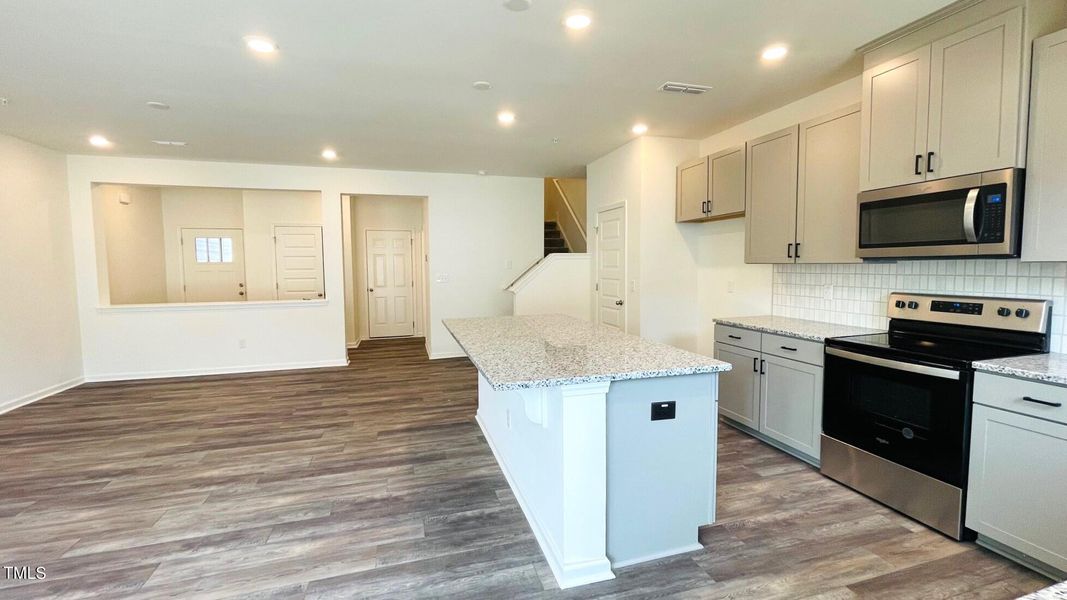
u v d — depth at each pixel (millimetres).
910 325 2828
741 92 3447
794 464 3084
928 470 2301
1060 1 2092
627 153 4859
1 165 4348
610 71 3055
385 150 5113
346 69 2990
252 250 7219
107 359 5441
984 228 2211
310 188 5980
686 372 2045
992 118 2182
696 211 4387
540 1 2230
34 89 3275
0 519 2494
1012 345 2357
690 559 2127
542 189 6867
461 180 6570
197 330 5715
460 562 2125
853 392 2686
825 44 2695
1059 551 1848
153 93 3373
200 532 2369
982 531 2100
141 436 3688
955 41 2316
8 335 4375
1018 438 1954
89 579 2010
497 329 3201
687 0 2230
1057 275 2258
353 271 7910
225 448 3451
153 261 7008
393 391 4996
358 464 3178
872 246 2748
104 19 2357
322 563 2117
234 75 3068
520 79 3180
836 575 2006
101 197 5445
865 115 2779
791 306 3787
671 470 2137
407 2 2227
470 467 3127
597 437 1963
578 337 2867
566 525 1961
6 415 4207
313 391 4992
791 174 3377
